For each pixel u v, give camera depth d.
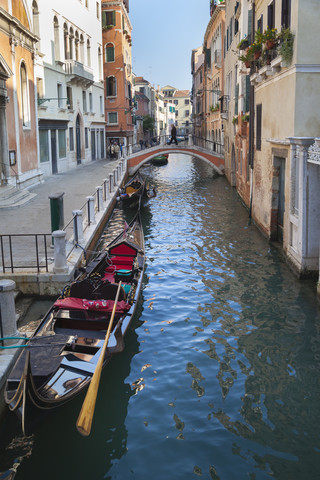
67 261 9.95
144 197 23.58
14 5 17.72
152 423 5.73
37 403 4.98
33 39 19.81
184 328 8.30
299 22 10.10
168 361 7.18
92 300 7.72
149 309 9.16
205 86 46.22
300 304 9.11
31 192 19.22
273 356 7.26
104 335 7.05
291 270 11.03
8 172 16.97
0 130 16.62
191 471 4.96
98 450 5.29
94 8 35.69
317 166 9.83
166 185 29.20
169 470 4.98
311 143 9.68
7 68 16.38
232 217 18.16
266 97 13.84
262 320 8.51
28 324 7.80
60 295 8.27
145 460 5.13
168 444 5.36
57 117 26.36
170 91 123.12
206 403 6.11
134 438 5.47
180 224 17.25
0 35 16.06
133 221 14.94
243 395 6.27
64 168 28.28
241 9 19.72
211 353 7.41
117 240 12.38
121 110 43.75
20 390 4.91
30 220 13.72
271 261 11.92
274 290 9.88
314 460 5.10
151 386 6.52
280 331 8.06
